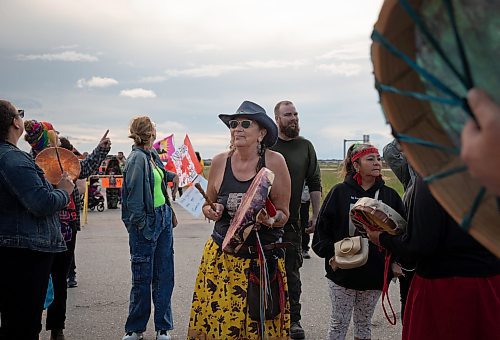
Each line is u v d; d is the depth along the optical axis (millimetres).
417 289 2744
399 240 2838
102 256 9828
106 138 5523
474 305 2566
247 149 3887
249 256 3691
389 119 1176
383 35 1107
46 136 5262
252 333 3635
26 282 3779
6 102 3840
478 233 1122
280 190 3877
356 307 4250
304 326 5773
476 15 963
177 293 7141
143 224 5133
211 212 3828
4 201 3715
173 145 13336
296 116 5453
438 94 1087
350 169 4273
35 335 3848
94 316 6043
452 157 1135
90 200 19688
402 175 4711
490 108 920
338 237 4141
